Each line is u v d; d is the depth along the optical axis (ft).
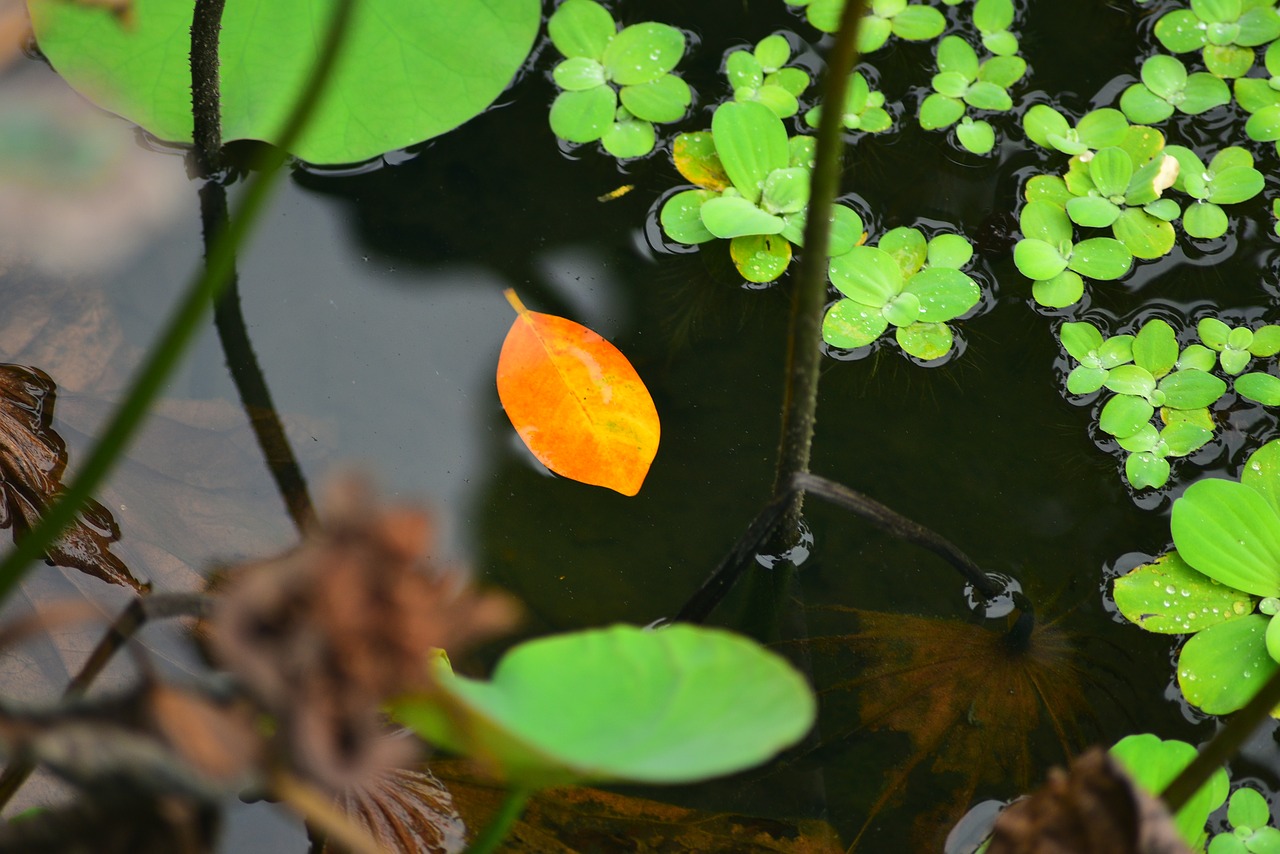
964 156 7.99
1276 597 7.61
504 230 7.89
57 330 7.73
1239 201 7.89
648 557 7.66
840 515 7.72
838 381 7.80
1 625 7.50
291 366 7.76
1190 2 8.11
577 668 6.57
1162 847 6.30
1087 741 7.55
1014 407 7.79
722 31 8.09
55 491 7.60
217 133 7.82
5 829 5.66
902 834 7.49
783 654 7.61
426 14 7.92
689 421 7.76
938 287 7.84
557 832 7.44
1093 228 7.93
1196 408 7.74
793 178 7.88
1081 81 8.05
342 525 5.06
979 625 7.63
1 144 7.73
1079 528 7.70
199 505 7.63
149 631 7.52
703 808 7.48
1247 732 7.06
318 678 4.94
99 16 7.86
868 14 8.09
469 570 7.64
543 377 7.73
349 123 7.87
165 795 5.43
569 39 8.02
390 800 7.41
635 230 7.91
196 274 7.80
